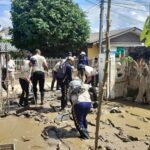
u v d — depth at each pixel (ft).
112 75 47.98
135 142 28.04
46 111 36.50
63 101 37.01
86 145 25.94
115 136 29.17
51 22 95.40
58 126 30.32
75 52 106.32
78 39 100.89
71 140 26.73
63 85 36.88
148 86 45.60
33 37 95.45
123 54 53.78
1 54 37.24
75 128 29.37
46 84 62.13
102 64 44.04
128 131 31.60
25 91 39.52
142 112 40.63
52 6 96.27
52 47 99.09
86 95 27.61
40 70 38.65
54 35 96.32
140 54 50.55
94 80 45.78
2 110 34.78
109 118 36.01
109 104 44.47
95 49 109.29
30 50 98.99
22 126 30.17
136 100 46.75
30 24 95.20
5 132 28.40
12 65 49.01
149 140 28.84
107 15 10.80
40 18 94.94
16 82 56.70
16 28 98.27
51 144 25.81
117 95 48.75
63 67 36.63
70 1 99.96
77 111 27.30
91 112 35.09
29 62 39.06
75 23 99.40
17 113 34.42
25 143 25.98
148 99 45.83
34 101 39.91
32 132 28.58
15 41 100.12
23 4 96.89
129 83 49.01
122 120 35.70
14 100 41.04
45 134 27.78
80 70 53.52
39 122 31.53
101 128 31.27
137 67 47.60
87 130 28.86
